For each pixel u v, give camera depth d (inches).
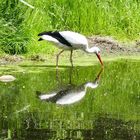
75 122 386.3
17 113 406.6
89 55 667.4
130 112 415.5
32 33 660.7
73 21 745.0
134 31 780.0
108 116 403.9
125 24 785.6
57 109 421.7
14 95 459.2
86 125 378.6
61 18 721.0
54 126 375.9
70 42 598.5
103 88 499.5
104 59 657.0
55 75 543.8
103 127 375.9
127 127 375.2
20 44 632.4
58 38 597.3
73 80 526.9
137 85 513.3
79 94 473.1
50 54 646.5
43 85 498.6
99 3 773.9
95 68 592.4
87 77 543.5
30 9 669.9
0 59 600.1
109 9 780.6
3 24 636.1
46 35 598.5
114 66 609.0
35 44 647.8
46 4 718.5
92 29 759.7
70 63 614.5
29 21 663.8
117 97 463.2
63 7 742.5
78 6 751.1
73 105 435.5
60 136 354.0
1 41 626.5
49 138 349.4
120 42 737.6
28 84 499.5
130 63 631.2
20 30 645.9
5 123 381.4
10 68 568.4
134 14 798.5
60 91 480.4
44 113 408.5
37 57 620.4
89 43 719.1
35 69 569.0
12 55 621.3
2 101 439.5
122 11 792.3
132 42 745.0
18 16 655.1
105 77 548.4
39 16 681.0
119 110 420.2
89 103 442.3
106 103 444.1
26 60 612.1
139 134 360.8
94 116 403.2
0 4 651.5
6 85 492.4
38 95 462.3
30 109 418.9
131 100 453.7
